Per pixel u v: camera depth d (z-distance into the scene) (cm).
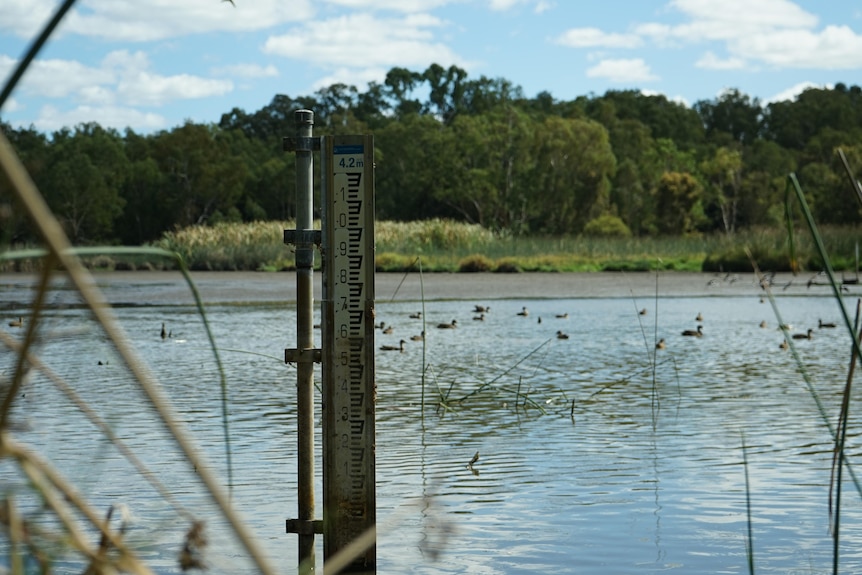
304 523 604
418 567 596
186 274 220
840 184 7606
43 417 1083
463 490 790
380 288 4044
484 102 14200
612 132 12825
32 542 169
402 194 11300
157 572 556
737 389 1370
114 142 11362
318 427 1066
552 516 709
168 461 877
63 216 9238
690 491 781
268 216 11619
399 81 15250
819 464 873
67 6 133
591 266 5447
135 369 130
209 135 11150
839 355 1817
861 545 637
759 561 605
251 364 1667
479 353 1862
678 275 4900
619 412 1176
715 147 14862
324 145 595
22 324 1609
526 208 10450
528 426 1084
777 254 4981
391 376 1534
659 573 582
